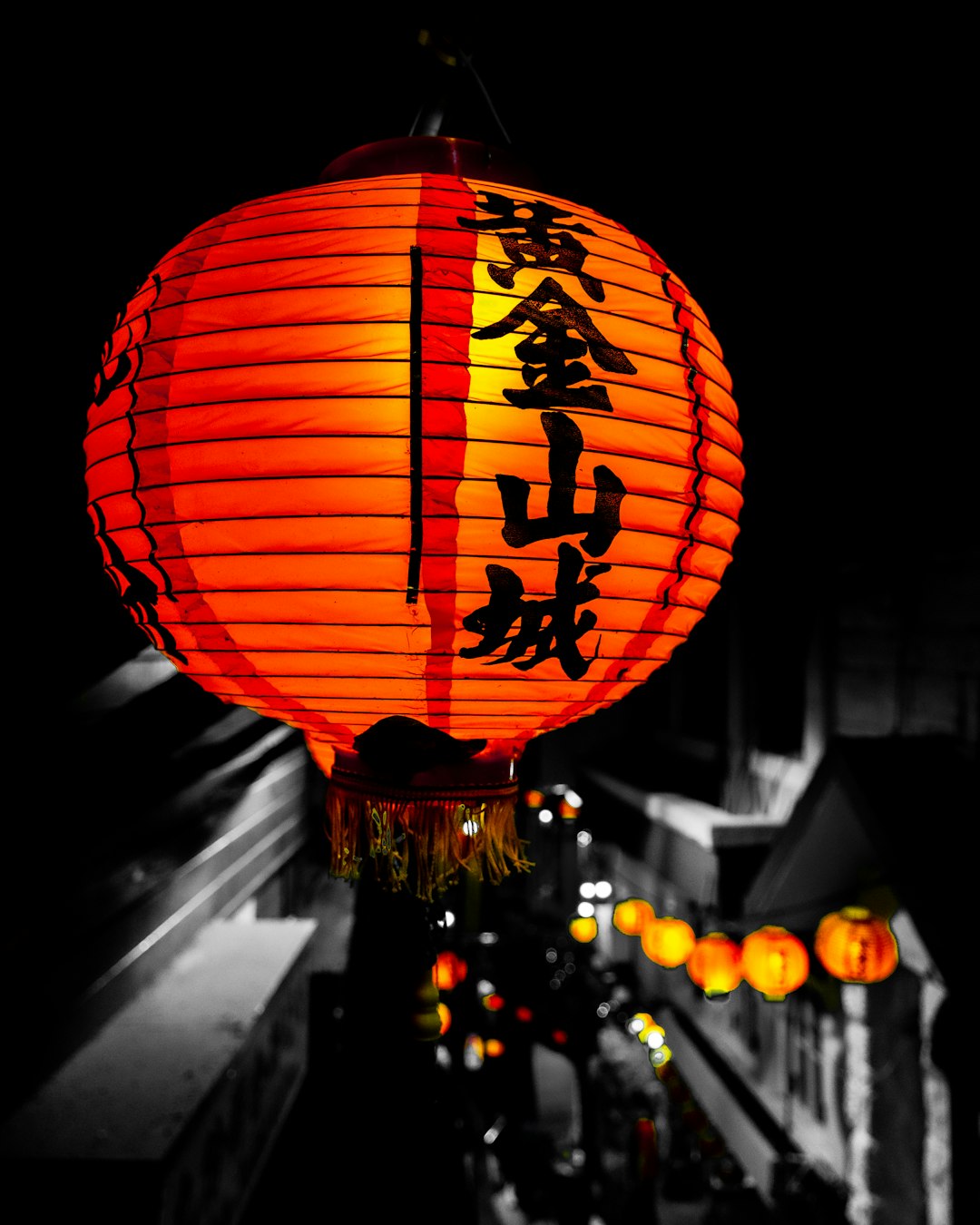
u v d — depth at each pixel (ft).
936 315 15.79
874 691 18.35
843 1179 18.49
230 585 4.17
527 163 5.54
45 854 9.76
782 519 22.40
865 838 16.48
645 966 36.06
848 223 18.61
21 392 7.18
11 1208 8.47
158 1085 10.27
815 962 19.08
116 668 7.78
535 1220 23.39
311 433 3.91
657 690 36.35
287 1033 16.75
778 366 22.29
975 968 11.33
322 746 5.42
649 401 4.33
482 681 4.37
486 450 3.93
